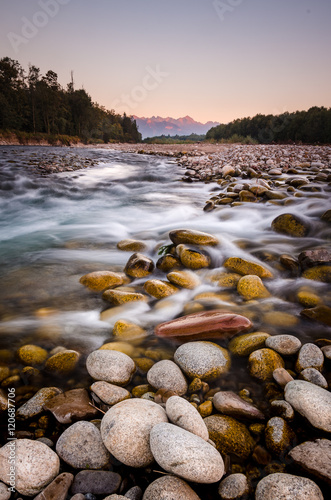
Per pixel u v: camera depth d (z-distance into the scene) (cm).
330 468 130
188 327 240
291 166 1173
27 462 133
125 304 288
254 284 304
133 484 134
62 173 1334
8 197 888
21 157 1853
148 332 249
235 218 594
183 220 625
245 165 1231
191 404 169
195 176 1230
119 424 141
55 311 285
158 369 193
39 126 6900
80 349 231
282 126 4806
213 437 153
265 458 144
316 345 217
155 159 2088
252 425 161
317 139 4153
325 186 726
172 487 121
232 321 242
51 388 191
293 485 121
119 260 417
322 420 152
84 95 8069
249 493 126
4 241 514
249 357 208
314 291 301
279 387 187
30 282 348
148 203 827
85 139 7088
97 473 136
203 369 198
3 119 5812
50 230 585
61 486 129
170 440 128
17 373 206
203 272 350
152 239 504
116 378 191
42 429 166
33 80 6538
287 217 488
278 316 262
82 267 392
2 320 269
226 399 170
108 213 728
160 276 358
